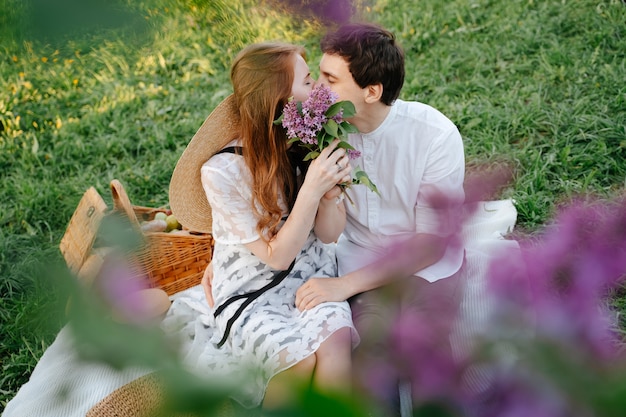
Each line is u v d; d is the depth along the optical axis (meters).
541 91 4.55
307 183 2.28
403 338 0.54
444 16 5.72
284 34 4.21
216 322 2.46
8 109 5.38
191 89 5.57
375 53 2.36
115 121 5.21
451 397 0.48
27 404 2.42
